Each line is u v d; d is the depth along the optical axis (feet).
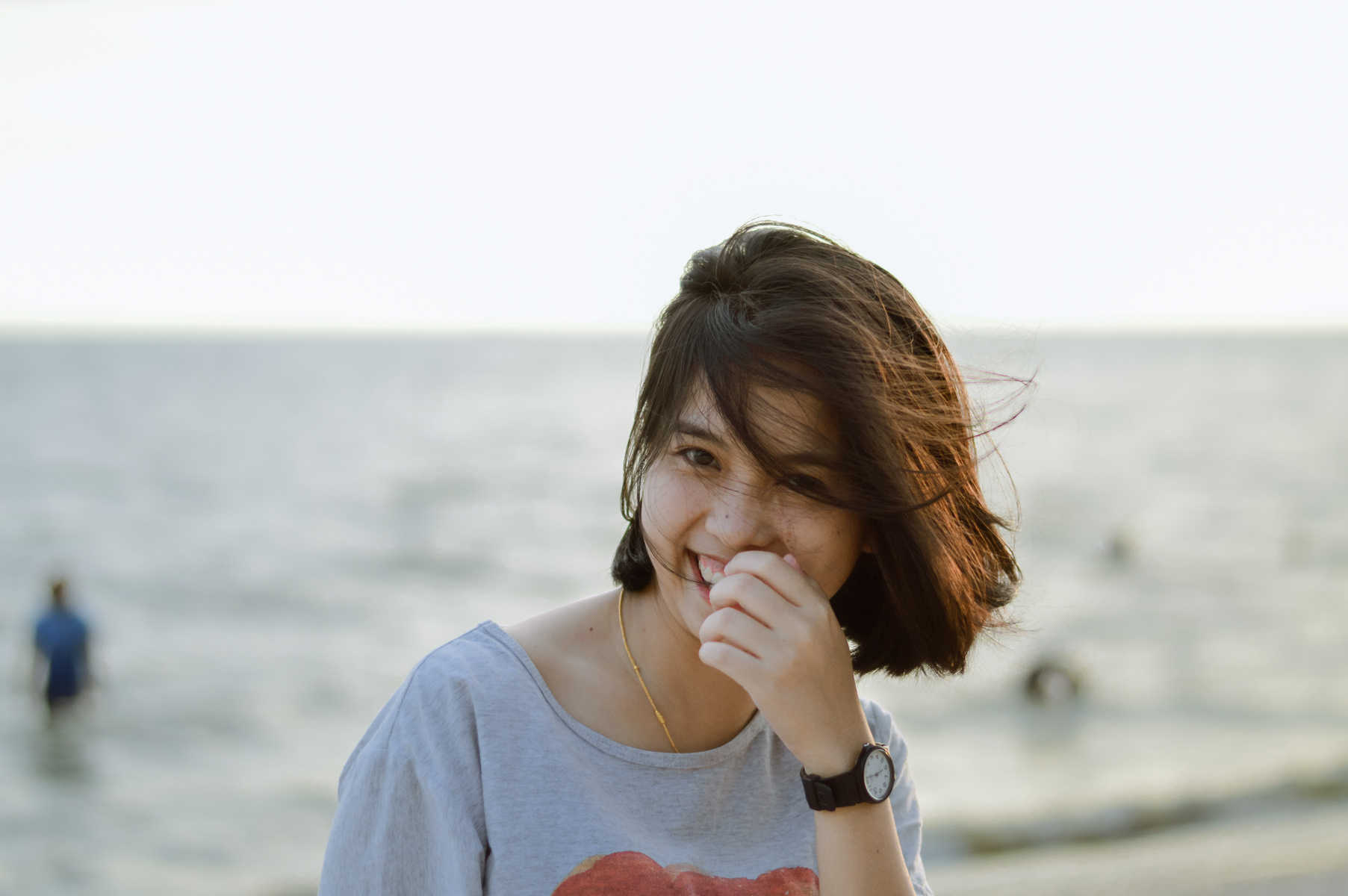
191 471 156.66
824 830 4.27
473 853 4.00
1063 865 25.23
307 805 40.93
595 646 4.59
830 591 4.49
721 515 4.13
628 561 4.64
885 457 4.02
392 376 394.52
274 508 125.29
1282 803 33.50
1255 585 79.15
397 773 4.13
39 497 135.74
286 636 69.10
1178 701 49.60
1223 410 238.89
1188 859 24.21
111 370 432.25
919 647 4.71
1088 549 90.94
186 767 45.47
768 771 4.66
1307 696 50.55
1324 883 21.45
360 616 74.28
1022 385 4.79
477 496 131.54
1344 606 71.61
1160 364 449.06
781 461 3.95
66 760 46.70
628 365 481.87
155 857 36.29
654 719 4.51
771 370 3.89
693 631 4.31
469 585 83.56
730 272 4.22
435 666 4.37
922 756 42.06
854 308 4.12
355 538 105.91
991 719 46.93
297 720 51.90
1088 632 63.31
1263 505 120.16
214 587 85.05
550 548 98.63
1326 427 204.44
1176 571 84.12
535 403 280.72
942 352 4.56
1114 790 36.76
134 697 56.13
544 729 4.24
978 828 32.42
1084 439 181.47
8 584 88.02
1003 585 5.05
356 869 4.09
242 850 36.81
